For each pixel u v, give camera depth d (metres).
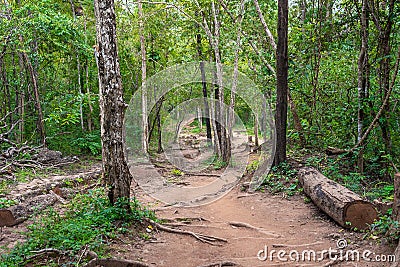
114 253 4.92
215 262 4.90
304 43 11.16
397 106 9.12
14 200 7.14
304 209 7.57
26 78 16.45
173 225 6.55
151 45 17.75
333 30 10.55
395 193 4.79
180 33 17.03
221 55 15.75
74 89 19.16
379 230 5.21
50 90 17.89
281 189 9.05
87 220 5.59
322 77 12.05
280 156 10.27
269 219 7.21
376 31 9.38
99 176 10.84
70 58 18.23
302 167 9.70
